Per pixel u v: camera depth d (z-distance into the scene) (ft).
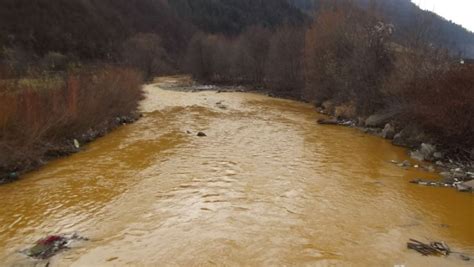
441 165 51.42
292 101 119.96
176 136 65.16
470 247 29.99
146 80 189.16
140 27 287.48
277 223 33.45
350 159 53.42
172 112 91.15
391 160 53.42
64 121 56.85
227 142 61.52
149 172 46.24
